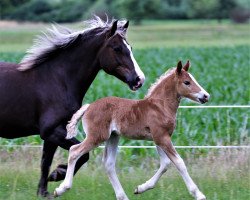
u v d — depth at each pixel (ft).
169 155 37.04
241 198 39.63
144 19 417.08
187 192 40.88
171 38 265.13
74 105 40.09
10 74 39.73
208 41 235.20
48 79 39.81
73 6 383.04
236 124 65.05
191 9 445.37
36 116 39.63
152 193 40.81
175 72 37.55
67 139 38.99
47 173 40.34
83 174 45.27
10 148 54.03
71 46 40.50
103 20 44.34
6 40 254.68
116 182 38.42
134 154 57.26
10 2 405.80
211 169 45.39
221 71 117.50
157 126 37.11
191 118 66.59
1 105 39.24
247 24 401.29
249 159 47.03
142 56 155.33
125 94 84.79
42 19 391.86
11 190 41.52
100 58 40.57
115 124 37.58
